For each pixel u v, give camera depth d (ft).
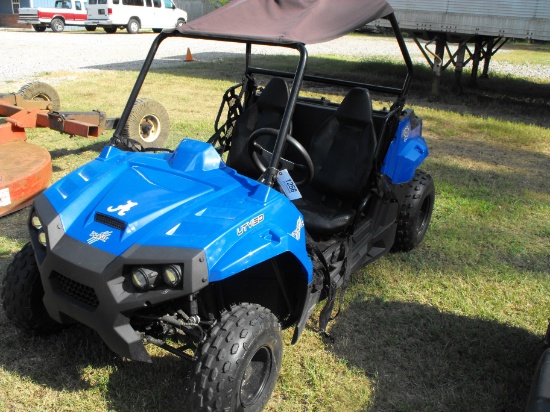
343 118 11.27
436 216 16.17
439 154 22.76
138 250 7.17
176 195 8.21
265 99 11.79
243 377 7.30
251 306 7.69
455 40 36.88
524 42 94.73
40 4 91.15
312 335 10.21
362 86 12.45
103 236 7.55
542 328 10.81
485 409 8.51
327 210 11.32
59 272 7.46
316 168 11.53
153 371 8.87
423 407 8.48
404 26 35.37
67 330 9.73
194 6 108.58
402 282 12.37
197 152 9.12
